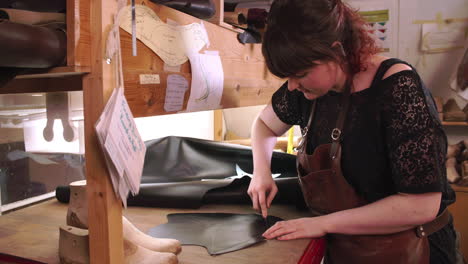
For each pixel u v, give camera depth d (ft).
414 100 2.68
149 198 4.08
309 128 3.41
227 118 9.66
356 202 3.16
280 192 4.07
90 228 2.26
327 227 2.99
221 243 3.09
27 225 3.56
